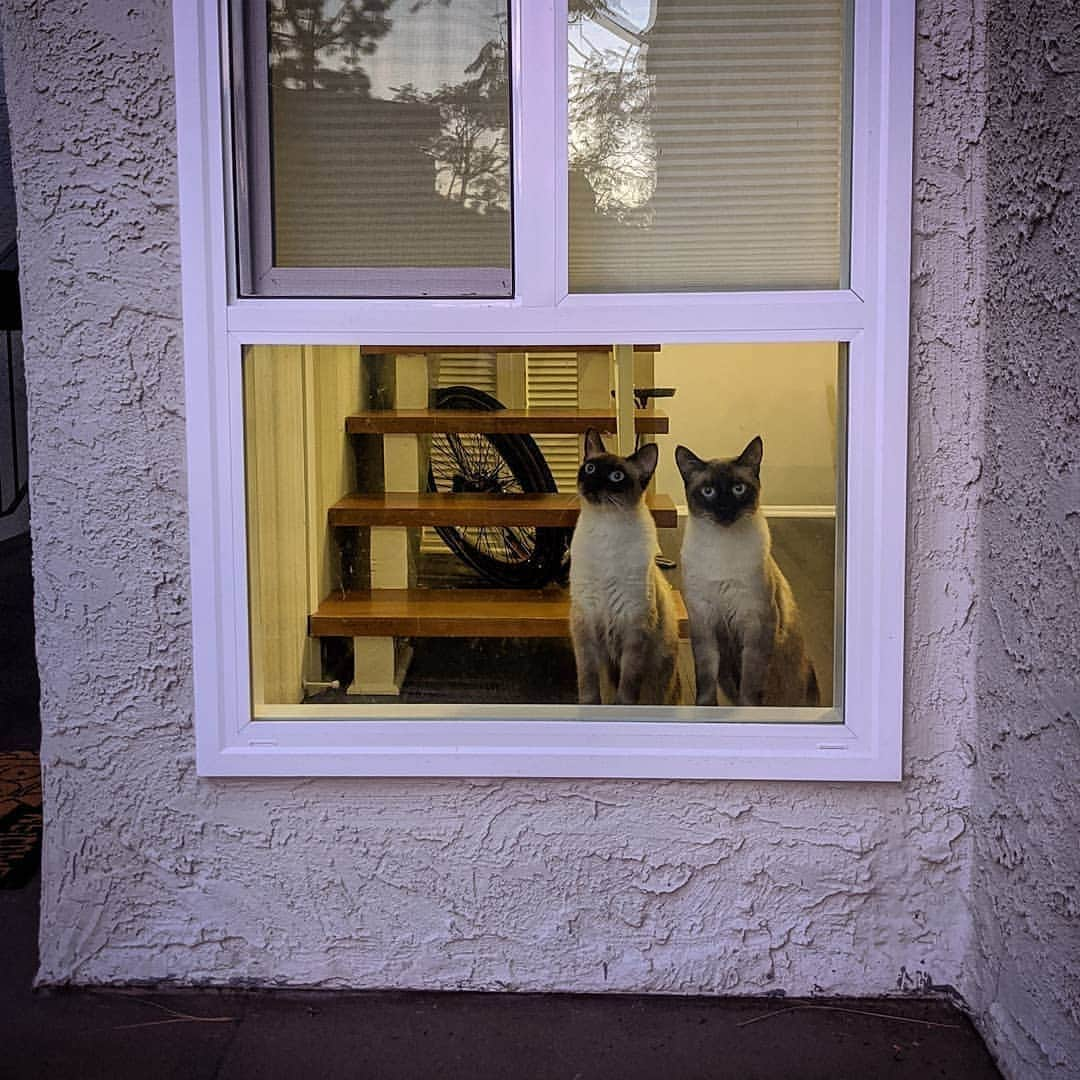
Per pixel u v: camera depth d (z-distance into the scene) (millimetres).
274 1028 2586
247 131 2592
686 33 2553
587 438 2650
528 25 2527
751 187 2568
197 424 2545
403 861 2678
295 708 2713
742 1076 2410
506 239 2609
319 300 2574
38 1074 2416
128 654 2635
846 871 2643
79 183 2514
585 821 2658
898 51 2420
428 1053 2490
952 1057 2473
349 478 2682
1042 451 2195
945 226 2480
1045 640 2201
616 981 2691
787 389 2570
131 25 2475
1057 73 2086
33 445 2586
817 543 2617
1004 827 2406
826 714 2643
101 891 2711
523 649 2723
